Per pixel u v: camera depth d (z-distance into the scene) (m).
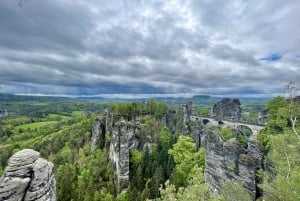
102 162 76.12
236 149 36.00
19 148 126.81
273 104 39.81
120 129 69.31
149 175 68.56
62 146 108.62
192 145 75.31
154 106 107.75
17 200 13.62
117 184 66.88
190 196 25.20
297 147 18.86
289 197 17.22
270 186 22.42
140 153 76.00
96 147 85.62
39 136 151.88
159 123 101.94
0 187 13.55
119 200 61.16
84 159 82.06
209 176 43.19
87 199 57.84
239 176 33.47
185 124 114.19
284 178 18.48
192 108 146.12
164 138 94.56
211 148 42.81
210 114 131.62
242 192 23.20
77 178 70.38
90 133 106.44
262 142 34.53
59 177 66.12
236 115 111.88
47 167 15.68
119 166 66.69
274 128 36.53
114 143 71.94
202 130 89.56
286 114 21.69
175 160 73.81
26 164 14.41
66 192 60.72
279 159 20.02
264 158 31.23
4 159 115.56
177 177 64.50
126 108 89.69
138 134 81.50
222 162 38.47
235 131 68.31
